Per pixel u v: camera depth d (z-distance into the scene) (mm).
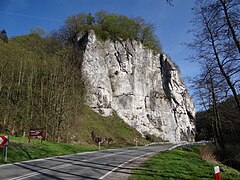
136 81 74125
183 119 85312
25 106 40500
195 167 16984
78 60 59656
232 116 22062
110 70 69812
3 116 39719
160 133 75000
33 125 40281
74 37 72438
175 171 14656
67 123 42719
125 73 72188
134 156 24328
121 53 73312
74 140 42781
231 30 12273
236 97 13383
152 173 13734
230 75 13516
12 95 41875
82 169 15094
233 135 34156
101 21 78938
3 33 63312
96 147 37812
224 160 27125
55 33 74312
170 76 84625
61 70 45344
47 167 15523
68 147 30594
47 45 66938
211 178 12914
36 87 44938
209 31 14078
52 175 12664
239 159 26297
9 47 50500
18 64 45062
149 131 71375
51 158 20625
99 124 54188
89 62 63719
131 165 17422
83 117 50562
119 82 69875
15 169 14289
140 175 13062
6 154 17734
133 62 75375
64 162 18281
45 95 43094
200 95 18984
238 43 12242
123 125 62625
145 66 79500
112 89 67938
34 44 65688
